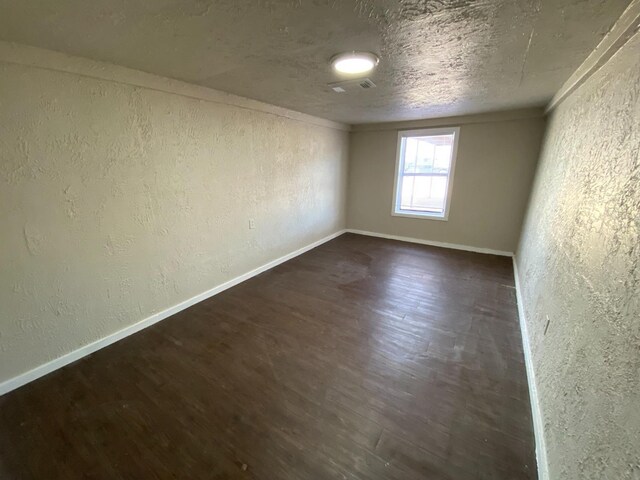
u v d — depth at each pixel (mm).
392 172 5223
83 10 1253
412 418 1638
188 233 2768
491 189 4441
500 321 2643
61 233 1931
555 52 1699
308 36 1535
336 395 1800
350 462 1394
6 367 1795
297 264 4086
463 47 1676
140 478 1319
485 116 4121
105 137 2057
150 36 1531
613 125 1288
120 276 2299
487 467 1373
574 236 1576
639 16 1111
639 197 918
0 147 1626
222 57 1859
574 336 1315
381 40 1592
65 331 2033
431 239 5094
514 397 1791
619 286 960
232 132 3029
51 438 1508
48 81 1753
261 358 2137
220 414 1656
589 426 1006
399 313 2775
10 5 1203
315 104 3385
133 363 2076
